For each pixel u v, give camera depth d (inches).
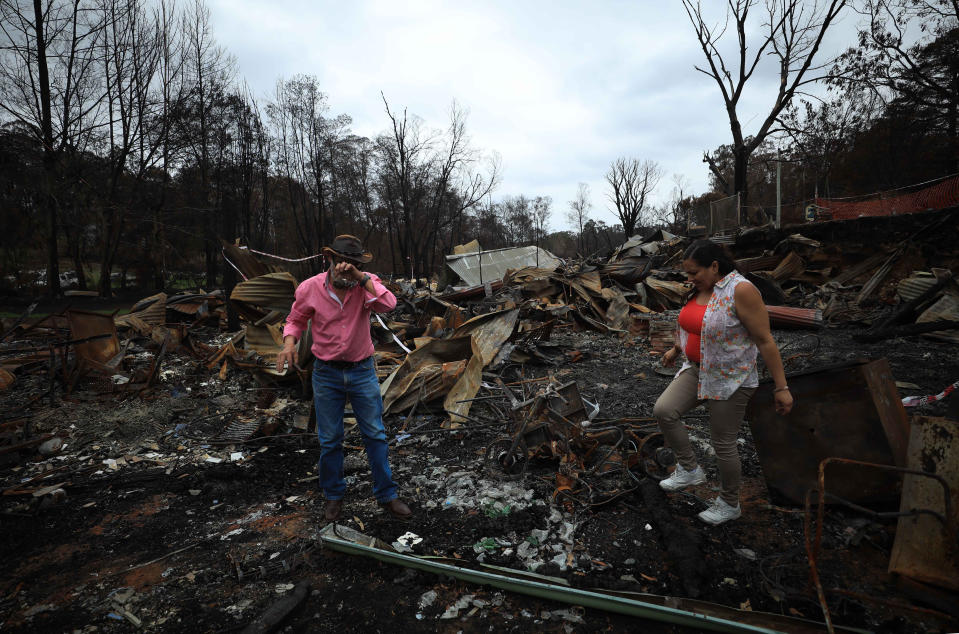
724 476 111.8
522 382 220.1
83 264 1117.1
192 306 488.1
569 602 91.8
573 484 135.5
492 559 106.5
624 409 211.5
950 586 85.0
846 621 85.2
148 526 126.5
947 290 331.0
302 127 1392.7
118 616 92.0
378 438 119.6
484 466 154.6
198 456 172.4
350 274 109.3
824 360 277.0
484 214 2252.7
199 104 1015.6
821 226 517.0
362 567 105.2
